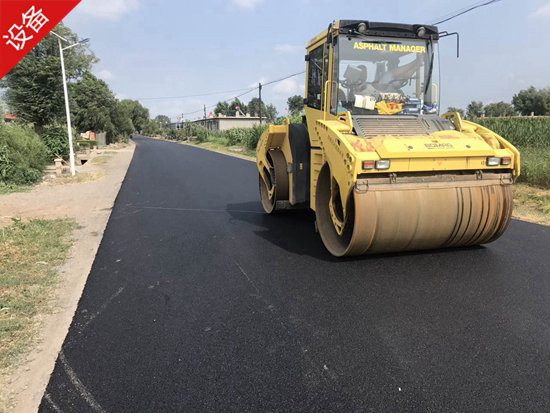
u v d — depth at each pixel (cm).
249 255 559
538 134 1497
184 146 4303
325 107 567
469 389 271
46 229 695
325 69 575
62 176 1460
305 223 745
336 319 370
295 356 315
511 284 436
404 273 472
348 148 454
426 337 336
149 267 520
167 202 970
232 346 331
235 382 286
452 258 516
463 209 477
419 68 577
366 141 463
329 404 261
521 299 400
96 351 329
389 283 446
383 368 296
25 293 436
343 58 554
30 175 1285
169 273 497
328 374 291
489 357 306
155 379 291
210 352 324
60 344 340
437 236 487
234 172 1588
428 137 482
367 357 311
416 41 573
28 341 344
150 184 1283
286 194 745
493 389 271
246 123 7981
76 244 624
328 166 537
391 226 462
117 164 2022
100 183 1316
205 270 505
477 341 328
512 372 288
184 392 276
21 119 2284
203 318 380
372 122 531
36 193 1118
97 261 546
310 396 269
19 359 319
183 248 597
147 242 631
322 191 571
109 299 427
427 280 451
